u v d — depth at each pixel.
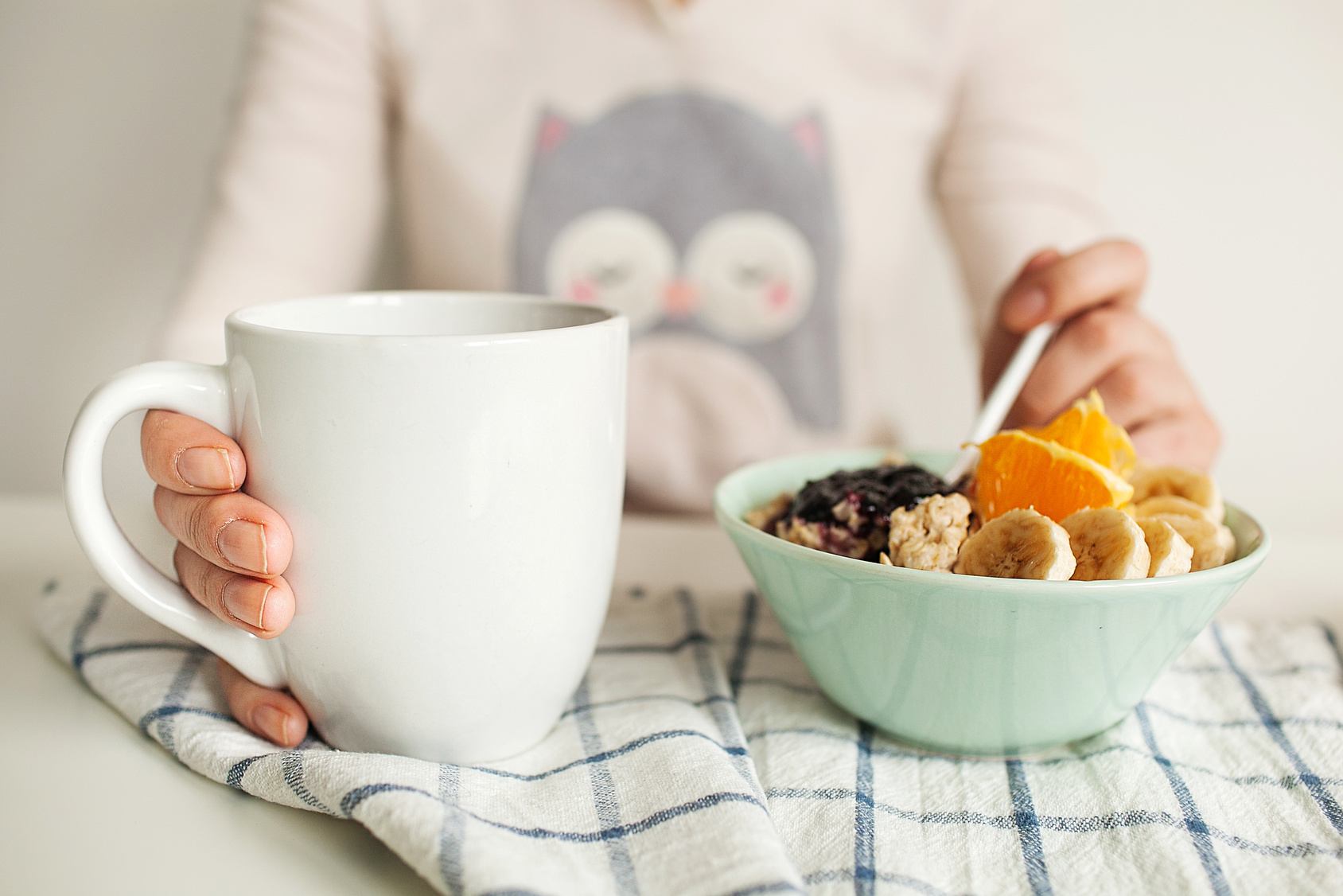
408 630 0.33
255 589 0.33
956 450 0.45
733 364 0.76
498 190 0.74
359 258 0.83
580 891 0.30
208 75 0.86
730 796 0.32
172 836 0.32
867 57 0.75
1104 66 0.84
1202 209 0.86
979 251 0.80
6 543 0.51
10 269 0.92
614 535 0.36
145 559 0.34
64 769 0.35
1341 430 0.90
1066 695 0.34
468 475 0.32
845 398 0.79
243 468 0.33
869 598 0.34
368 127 0.79
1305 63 0.81
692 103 0.73
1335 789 0.34
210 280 0.68
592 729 0.36
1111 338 0.46
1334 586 0.47
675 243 0.75
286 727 0.35
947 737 0.36
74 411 0.96
